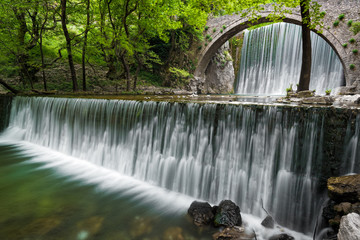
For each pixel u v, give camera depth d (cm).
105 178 747
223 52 3027
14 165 842
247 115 543
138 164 762
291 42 2378
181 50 2792
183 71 2589
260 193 525
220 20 2683
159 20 1791
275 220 498
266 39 2656
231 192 569
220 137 589
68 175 761
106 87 2012
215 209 489
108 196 610
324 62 2142
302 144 469
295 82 2339
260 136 526
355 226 296
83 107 959
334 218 372
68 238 416
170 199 603
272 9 2191
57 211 518
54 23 1756
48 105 1122
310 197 459
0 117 1392
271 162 511
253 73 2833
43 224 461
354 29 1730
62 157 967
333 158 435
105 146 876
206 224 456
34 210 520
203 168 616
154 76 2712
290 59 2392
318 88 2181
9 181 693
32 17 1644
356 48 1741
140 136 766
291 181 483
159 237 427
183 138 658
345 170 425
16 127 1309
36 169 809
